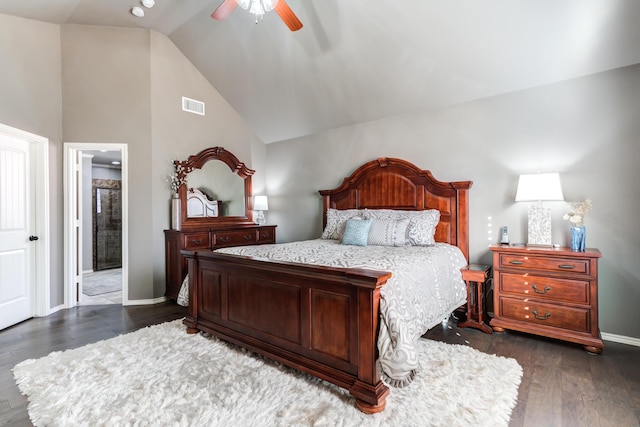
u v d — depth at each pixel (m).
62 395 1.92
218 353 2.48
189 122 4.44
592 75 2.88
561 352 2.52
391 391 1.93
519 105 3.26
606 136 2.83
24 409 1.81
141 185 3.97
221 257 2.59
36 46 3.50
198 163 4.46
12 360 2.42
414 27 2.99
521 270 2.84
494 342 2.72
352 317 1.87
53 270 3.67
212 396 1.89
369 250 3.04
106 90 3.90
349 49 3.46
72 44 3.80
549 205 3.08
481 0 2.60
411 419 1.68
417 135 3.94
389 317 1.78
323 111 4.46
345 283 1.88
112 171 6.78
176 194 4.21
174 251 3.97
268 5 2.49
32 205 3.47
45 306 3.51
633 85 2.72
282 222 5.38
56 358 2.41
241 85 4.57
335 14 3.15
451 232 3.61
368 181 4.25
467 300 3.12
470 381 2.04
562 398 1.89
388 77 3.61
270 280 2.32
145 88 4.02
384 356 1.72
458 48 3.04
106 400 1.86
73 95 3.81
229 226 4.65
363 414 1.72
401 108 3.96
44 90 3.58
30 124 3.41
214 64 4.37
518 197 3.01
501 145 3.37
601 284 2.84
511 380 2.06
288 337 2.21
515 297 2.88
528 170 3.21
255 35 3.72
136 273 3.94
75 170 3.93
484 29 2.80
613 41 2.59
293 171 5.23
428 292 2.40
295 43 3.63
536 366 2.29
